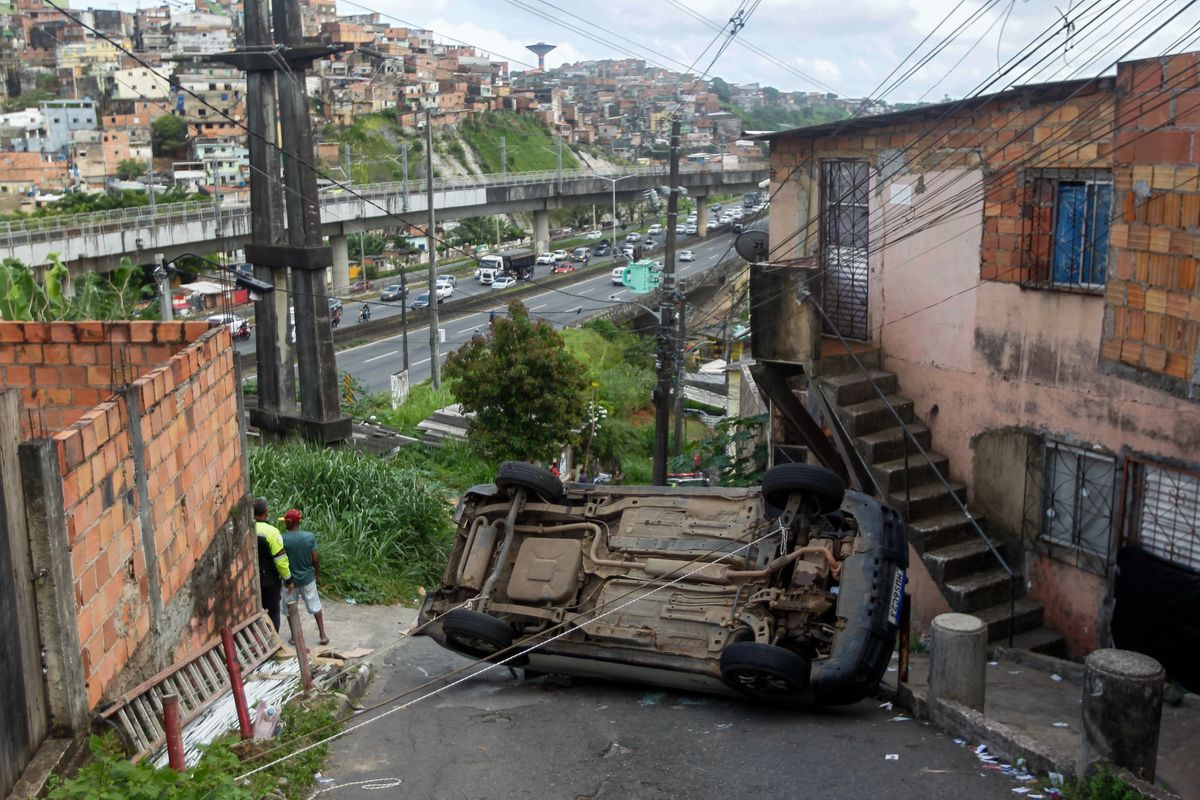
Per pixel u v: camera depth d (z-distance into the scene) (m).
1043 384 10.94
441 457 23.55
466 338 58.38
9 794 5.04
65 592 5.63
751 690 7.85
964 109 11.38
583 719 7.99
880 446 12.12
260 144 20.67
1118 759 5.79
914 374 12.62
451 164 133.62
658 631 8.30
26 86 167.62
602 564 8.98
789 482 8.39
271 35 20.31
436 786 6.62
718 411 40.59
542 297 69.44
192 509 8.05
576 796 6.38
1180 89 7.95
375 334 60.25
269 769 6.72
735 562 8.57
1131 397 9.98
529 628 8.82
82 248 43.06
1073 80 10.08
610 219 128.25
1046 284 10.80
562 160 151.12
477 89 164.75
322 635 10.63
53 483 5.52
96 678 6.10
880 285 12.98
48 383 9.12
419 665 10.34
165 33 178.00
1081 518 10.67
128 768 5.11
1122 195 8.33
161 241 46.88
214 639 8.37
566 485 9.96
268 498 14.53
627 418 40.12
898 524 8.41
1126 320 8.23
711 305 25.14
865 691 7.66
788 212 14.13
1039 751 6.38
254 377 42.59
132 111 135.12
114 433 6.47
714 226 94.44
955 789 6.16
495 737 7.58
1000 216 11.18
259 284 17.03
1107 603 10.40
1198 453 9.38
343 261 63.84
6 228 42.28
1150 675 5.72
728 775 6.56
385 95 141.75
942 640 7.44
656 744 7.26
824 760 6.75
